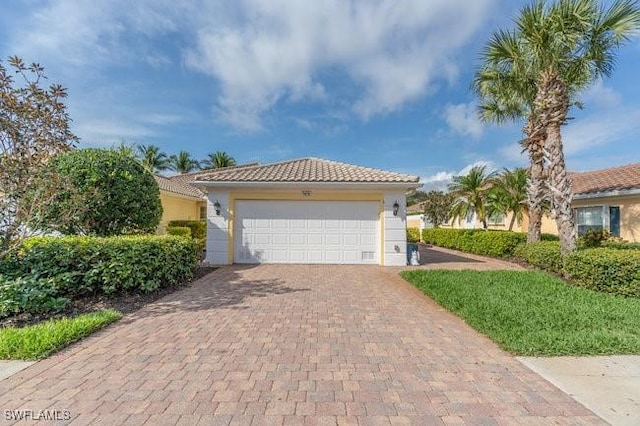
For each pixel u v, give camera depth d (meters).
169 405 3.46
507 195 18.23
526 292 8.23
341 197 13.80
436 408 3.45
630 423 3.20
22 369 4.24
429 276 10.44
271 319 6.43
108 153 11.04
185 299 7.93
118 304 7.37
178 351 4.85
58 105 7.18
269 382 3.96
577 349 4.83
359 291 8.89
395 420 3.24
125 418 3.23
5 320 6.09
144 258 8.13
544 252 11.78
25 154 6.90
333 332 5.73
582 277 9.10
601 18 9.99
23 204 6.99
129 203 10.93
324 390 3.79
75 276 7.46
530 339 5.15
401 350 4.97
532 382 4.00
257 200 13.85
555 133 10.93
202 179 13.49
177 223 20.97
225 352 4.84
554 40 10.23
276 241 13.82
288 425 3.15
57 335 5.04
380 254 13.64
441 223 30.34
